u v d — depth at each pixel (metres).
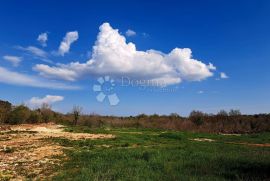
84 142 28.30
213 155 21.77
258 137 42.16
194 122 64.31
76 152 22.86
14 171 17.34
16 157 21.28
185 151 23.84
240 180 14.62
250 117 64.94
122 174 15.67
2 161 20.02
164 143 31.19
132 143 29.58
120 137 33.44
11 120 48.75
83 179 14.84
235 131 58.41
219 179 14.90
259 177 15.00
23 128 42.38
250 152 24.20
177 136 36.78
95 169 17.11
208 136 42.69
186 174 16.17
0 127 42.31
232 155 22.09
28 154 22.30
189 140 35.50
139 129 52.31
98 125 56.53
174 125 60.59
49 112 57.00
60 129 43.00
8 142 28.23
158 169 17.44
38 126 46.22
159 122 63.44
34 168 18.05
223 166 17.94
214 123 62.94
